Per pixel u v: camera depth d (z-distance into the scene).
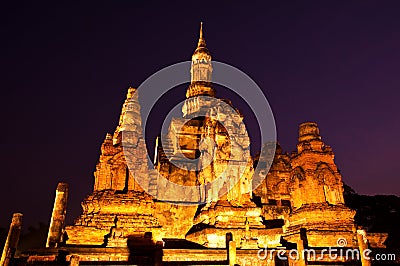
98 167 36.41
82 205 34.12
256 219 37.62
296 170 37.34
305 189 35.69
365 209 56.38
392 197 57.31
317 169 36.19
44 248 26.12
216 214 36.75
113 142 41.34
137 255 27.06
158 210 40.91
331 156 37.53
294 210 36.28
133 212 34.06
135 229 32.72
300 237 32.09
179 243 35.44
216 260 27.06
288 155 53.06
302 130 39.19
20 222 25.86
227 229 35.06
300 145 38.19
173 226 40.59
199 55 65.44
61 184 31.64
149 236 31.95
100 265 24.72
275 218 43.41
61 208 30.67
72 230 31.39
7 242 24.91
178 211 41.50
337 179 36.34
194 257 27.48
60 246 29.38
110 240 30.78
